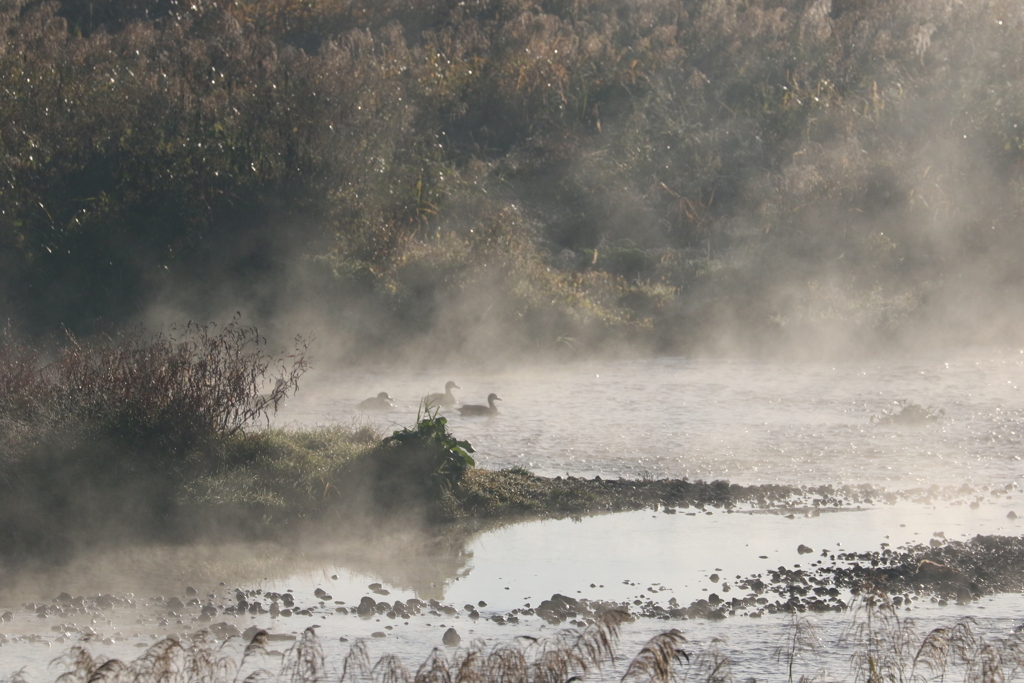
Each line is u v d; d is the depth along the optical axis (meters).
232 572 35.41
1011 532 38.59
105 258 94.19
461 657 26.11
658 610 30.59
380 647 27.59
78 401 44.44
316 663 26.05
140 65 109.88
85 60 107.81
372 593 32.97
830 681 25.39
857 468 50.34
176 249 95.94
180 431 43.47
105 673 23.53
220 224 98.06
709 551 36.91
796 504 43.50
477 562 36.28
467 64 129.50
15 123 95.50
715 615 30.09
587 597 32.22
